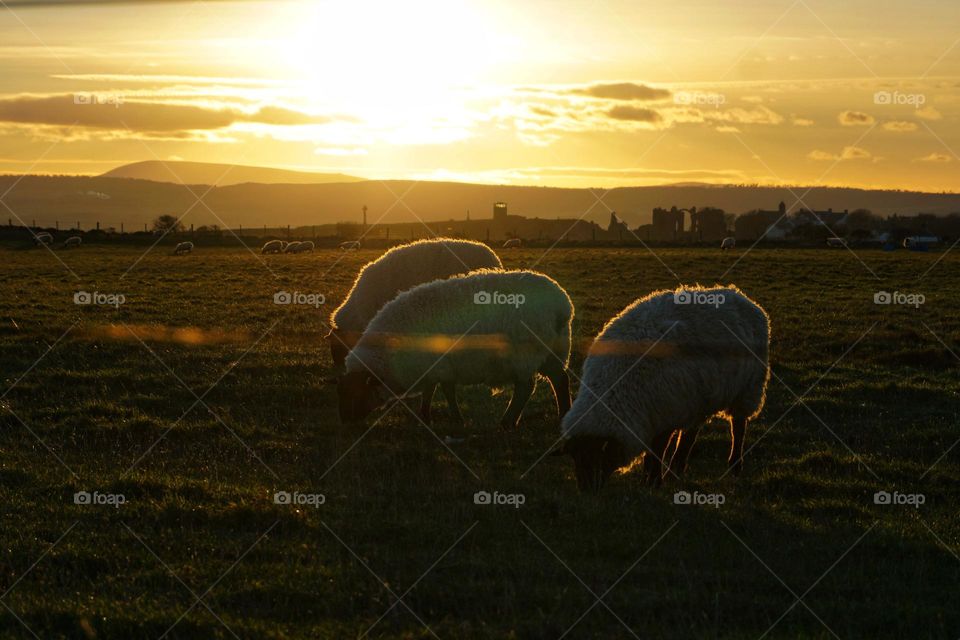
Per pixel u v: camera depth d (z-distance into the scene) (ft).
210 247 260.83
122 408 48.11
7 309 87.30
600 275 131.95
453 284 45.47
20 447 41.19
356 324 58.44
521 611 24.56
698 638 23.04
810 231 309.42
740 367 37.06
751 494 36.40
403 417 47.91
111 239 279.49
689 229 380.99
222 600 24.84
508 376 45.14
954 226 329.31
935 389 56.39
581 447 35.12
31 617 23.54
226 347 68.49
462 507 33.09
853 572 28.32
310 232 535.19
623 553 29.30
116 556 27.84
